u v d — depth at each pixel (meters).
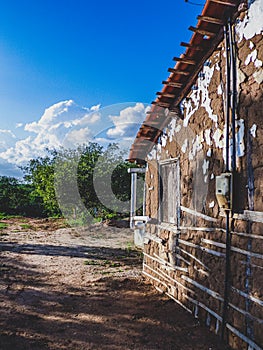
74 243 11.49
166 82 5.07
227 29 3.95
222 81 4.16
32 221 19.14
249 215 3.49
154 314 4.78
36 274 7.08
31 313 4.82
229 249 3.81
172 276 5.47
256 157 3.44
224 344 3.80
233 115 3.81
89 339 4.00
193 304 4.73
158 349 3.75
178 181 5.42
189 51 4.45
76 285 6.25
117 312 4.86
